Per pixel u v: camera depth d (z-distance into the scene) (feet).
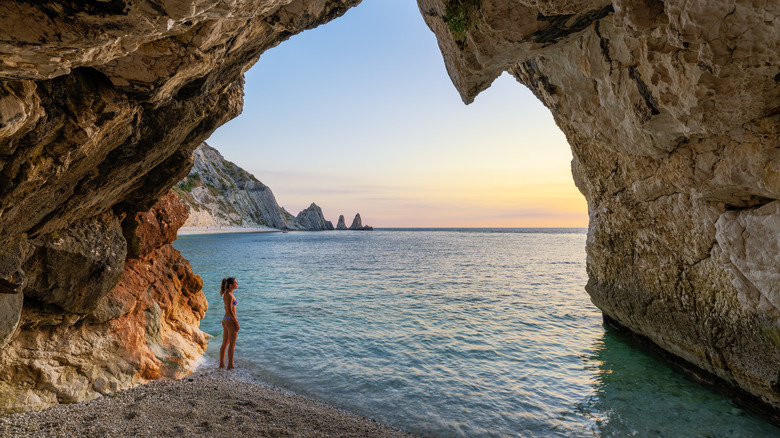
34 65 8.00
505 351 32.04
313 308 47.47
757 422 20.58
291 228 572.10
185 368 24.50
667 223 26.02
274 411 19.35
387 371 27.02
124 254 20.92
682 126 18.03
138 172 17.75
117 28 7.84
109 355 21.11
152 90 11.83
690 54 13.80
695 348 26.03
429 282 72.95
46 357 18.26
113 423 16.49
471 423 20.10
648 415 21.30
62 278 17.44
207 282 68.49
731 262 21.47
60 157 11.59
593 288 38.73
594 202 35.12
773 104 14.82
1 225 12.46
